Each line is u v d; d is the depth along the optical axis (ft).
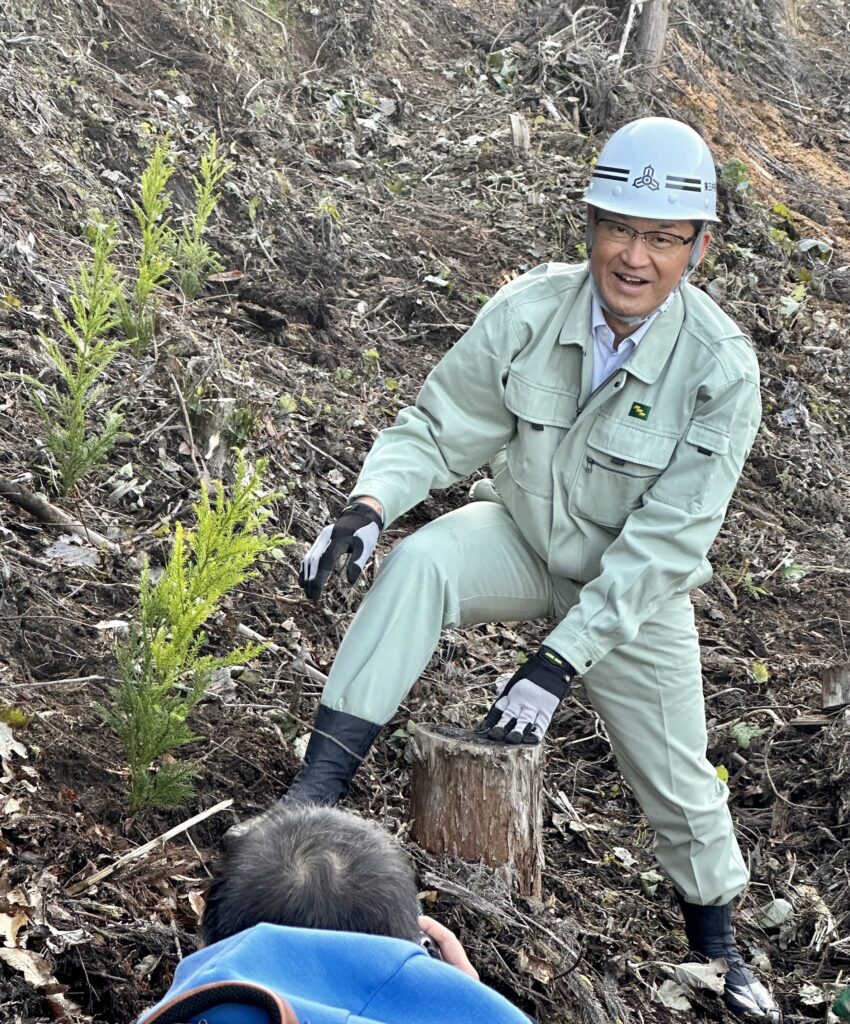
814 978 12.66
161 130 23.48
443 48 33.12
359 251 23.94
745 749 15.74
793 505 22.02
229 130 24.98
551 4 34.22
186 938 9.30
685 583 10.14
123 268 19.67
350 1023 4.35
